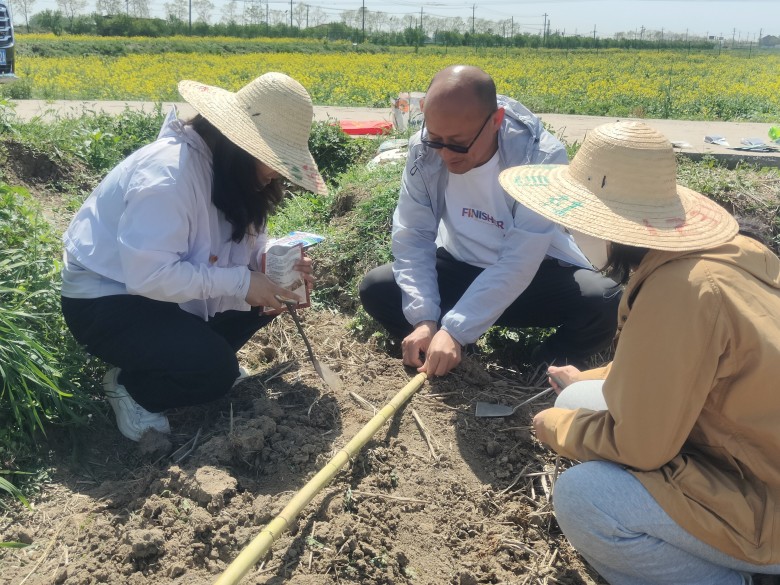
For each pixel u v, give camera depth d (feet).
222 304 11.67
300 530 9.10
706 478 7.48
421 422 11.52
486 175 11.97
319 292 16.24
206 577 8.55
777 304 7.18
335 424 11.37
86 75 83.05
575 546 8.27
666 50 240.53
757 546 7.39
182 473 9.64
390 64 119.44
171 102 54.29
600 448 7.80
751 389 7.09
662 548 7.70
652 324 7.21
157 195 9.78
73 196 22.04
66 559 8.82
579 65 132.87
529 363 14.46
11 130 23.70
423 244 12.66
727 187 20.86
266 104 10.12
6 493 9.85
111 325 10.44
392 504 9.81
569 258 12.77
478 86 10.65
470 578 8.82
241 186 10.32
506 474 10.73
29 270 12.94
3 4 34.04
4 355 10.35
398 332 13.75
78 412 11.26
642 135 7.62
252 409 11.56
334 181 26.99
